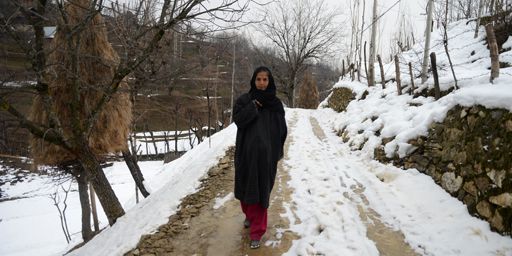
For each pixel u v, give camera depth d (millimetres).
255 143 3350
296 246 3559
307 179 5656
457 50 14594
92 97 7129
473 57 13133
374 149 6457
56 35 5875
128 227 4480
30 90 4766
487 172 3588
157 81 5750
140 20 5219
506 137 3486
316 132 10438
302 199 4801
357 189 5098
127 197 15523
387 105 8133
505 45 12195
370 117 8273
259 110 3512
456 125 4527
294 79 31703
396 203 4395
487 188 3521
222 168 6445
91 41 6961
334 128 10656
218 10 4730
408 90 8398
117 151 8656
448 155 4484
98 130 7660
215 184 5621
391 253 3355
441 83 6594
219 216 4430
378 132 7055
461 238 3352
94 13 4547
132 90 5812
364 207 4445
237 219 4316
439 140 4871
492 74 4844
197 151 10773
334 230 3787
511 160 3281
